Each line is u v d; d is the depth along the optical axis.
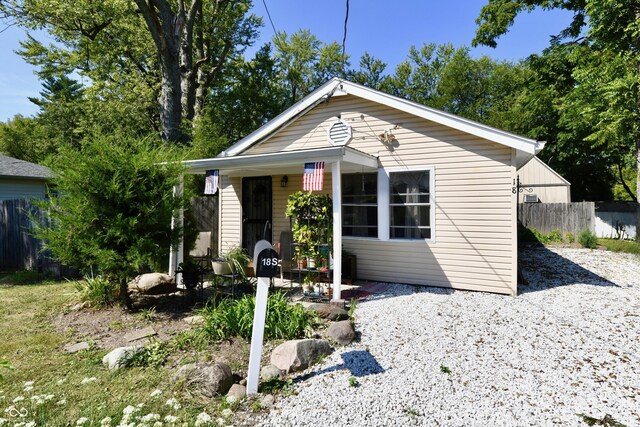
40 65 17.52
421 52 31.27
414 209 6.86
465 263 6.40
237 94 18.95
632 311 5.13
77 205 4.84
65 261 5.23
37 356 3.71
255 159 5.93
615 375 3.24
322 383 3.13
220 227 9.21
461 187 6.43
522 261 9.58
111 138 5.66
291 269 6.45
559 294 6.12
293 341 3.58
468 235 6.38
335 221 5.46
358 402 2.82
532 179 16.81
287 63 26.39
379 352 3.74
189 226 6.60
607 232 15.02
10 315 5.11
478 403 2.80
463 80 29.61
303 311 4.59
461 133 6.42
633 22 10.01
